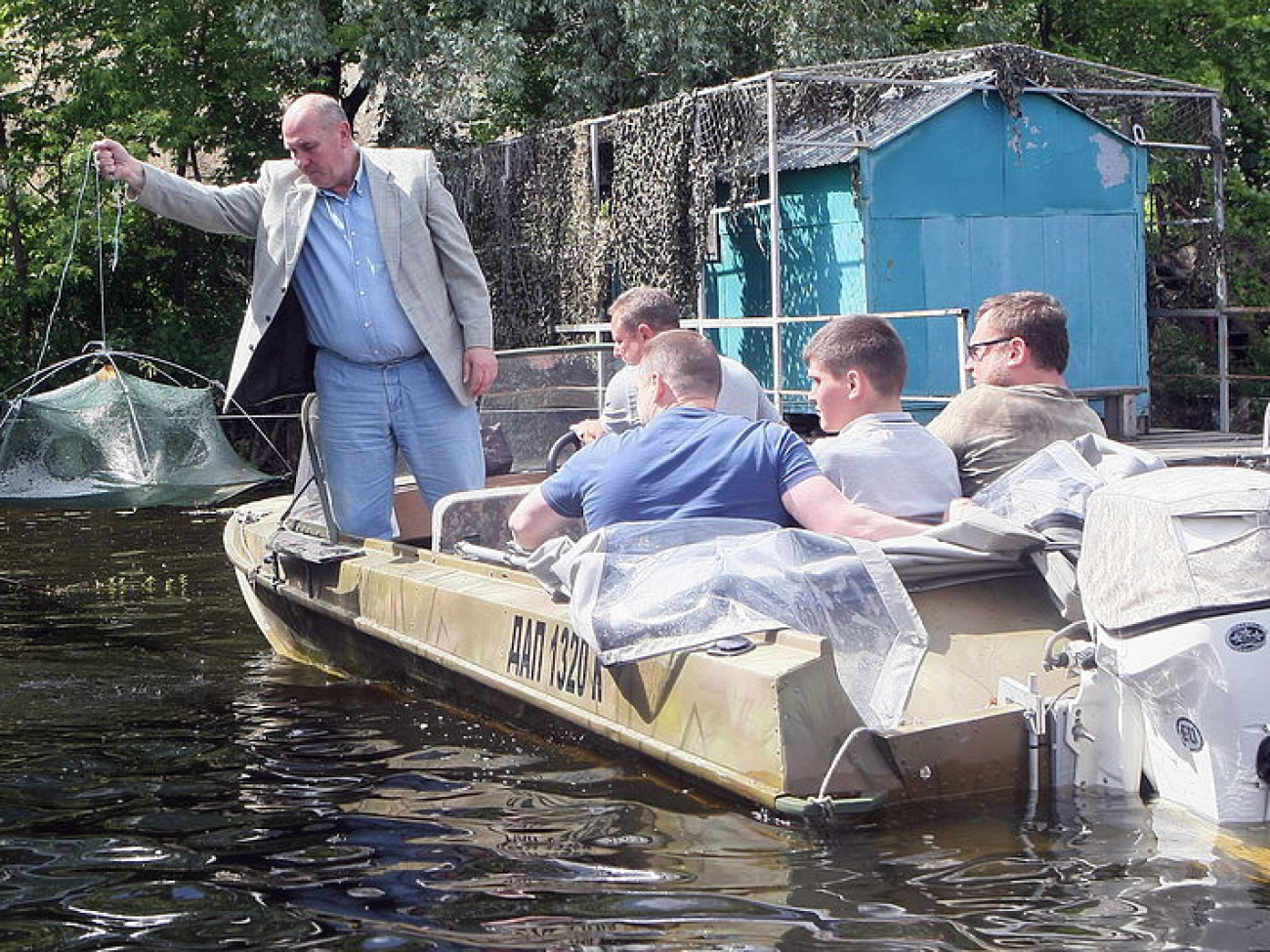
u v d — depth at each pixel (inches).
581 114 709.3
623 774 153.2
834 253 523.2
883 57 677.9
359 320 227.6
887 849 124.6
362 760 169.6
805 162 521.0
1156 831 124.6
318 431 236.2
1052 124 523.5
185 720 196.7
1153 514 120.4
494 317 649.6
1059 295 528.1
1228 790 119.3
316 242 227.9
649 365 164.4
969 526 148.2
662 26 676.1
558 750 164.6
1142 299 538.3
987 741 131.7
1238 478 122.0
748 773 130.3
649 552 144.0
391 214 227.8
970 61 517.0
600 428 227.6
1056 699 133.6
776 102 490.9
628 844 131.6
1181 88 527.2
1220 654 117.1
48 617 292.0
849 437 162.4
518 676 167.0
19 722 197.8
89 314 743.1
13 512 467.2
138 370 719.1
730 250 576.7
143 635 270.2
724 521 146.6
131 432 513.7
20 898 127.6
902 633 134.2
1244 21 738.2
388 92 700.0
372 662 211.2
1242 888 113.3
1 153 742.5
